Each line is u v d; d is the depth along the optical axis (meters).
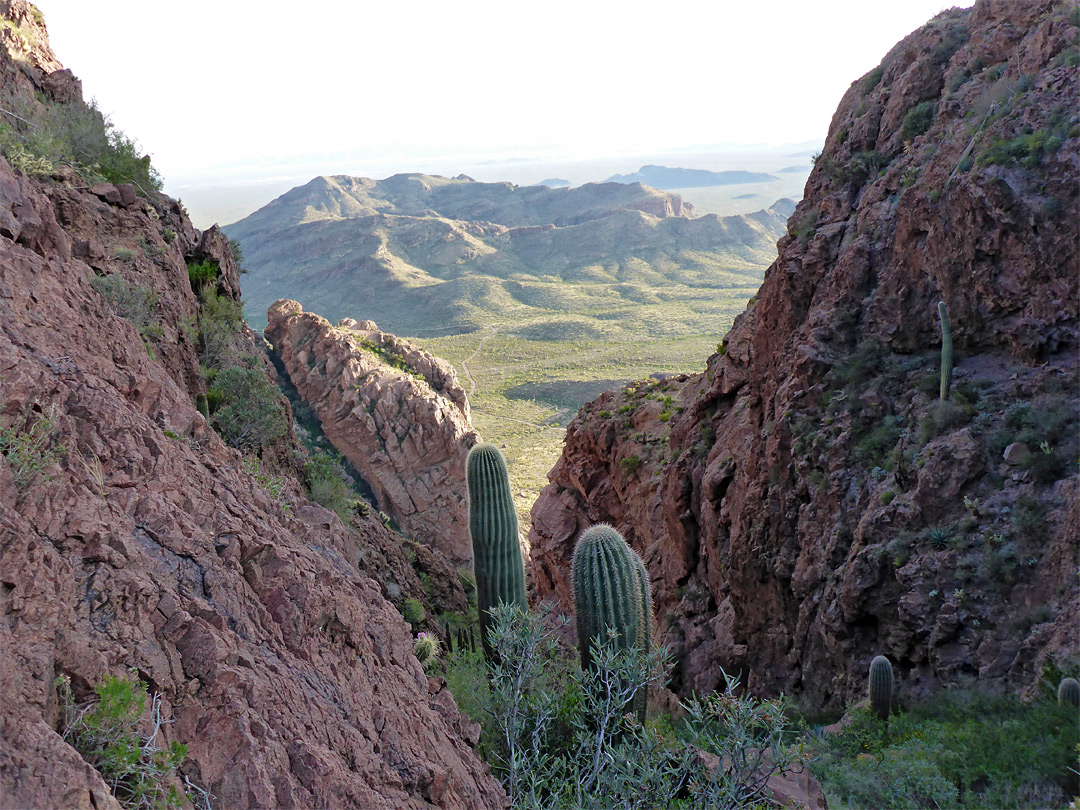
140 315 12.31
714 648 23.03
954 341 17.94
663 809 6.48
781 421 20.34
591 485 37.16
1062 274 15.93
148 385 6.85
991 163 17.08
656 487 31.31
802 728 14.48
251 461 8.95
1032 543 14.05
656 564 29.48
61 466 4.13
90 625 3.53
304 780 3.80
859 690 15.91
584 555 9.12
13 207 7.10
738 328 28.34
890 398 18.62
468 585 33.62
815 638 18.06
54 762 2.69
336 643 5.32
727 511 23.25
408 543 28.45
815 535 18.61
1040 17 19.80
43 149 14.92
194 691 3.69
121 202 15.98
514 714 7.05
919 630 14.85
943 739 11.26
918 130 21.06
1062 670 11.82
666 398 35.56
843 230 21.69
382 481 64.69
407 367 76.81
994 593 14.15
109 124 20.94
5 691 2.80
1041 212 16.08
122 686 3.23
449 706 6.80
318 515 8.60
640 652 7.65
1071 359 15.74
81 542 3.85
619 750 6.63
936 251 18.06
